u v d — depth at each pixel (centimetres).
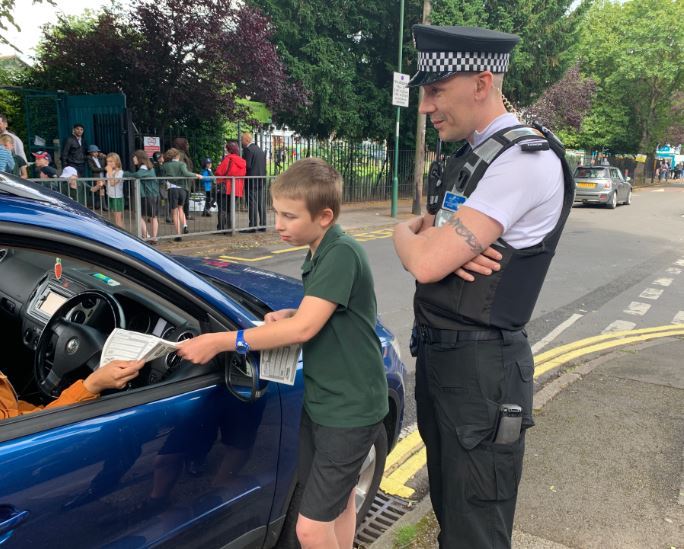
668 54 3241
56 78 1265
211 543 183
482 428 168
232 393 178
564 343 554
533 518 267
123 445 154
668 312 680
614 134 3406
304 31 1611
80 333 195
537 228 162
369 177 1852
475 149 166
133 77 1185
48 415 146
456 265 159
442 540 186
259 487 195
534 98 2089
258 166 1059
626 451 329
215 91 1231
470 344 166
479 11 1769
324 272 165
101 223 176
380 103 1827
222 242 959
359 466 178
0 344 235
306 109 1627
